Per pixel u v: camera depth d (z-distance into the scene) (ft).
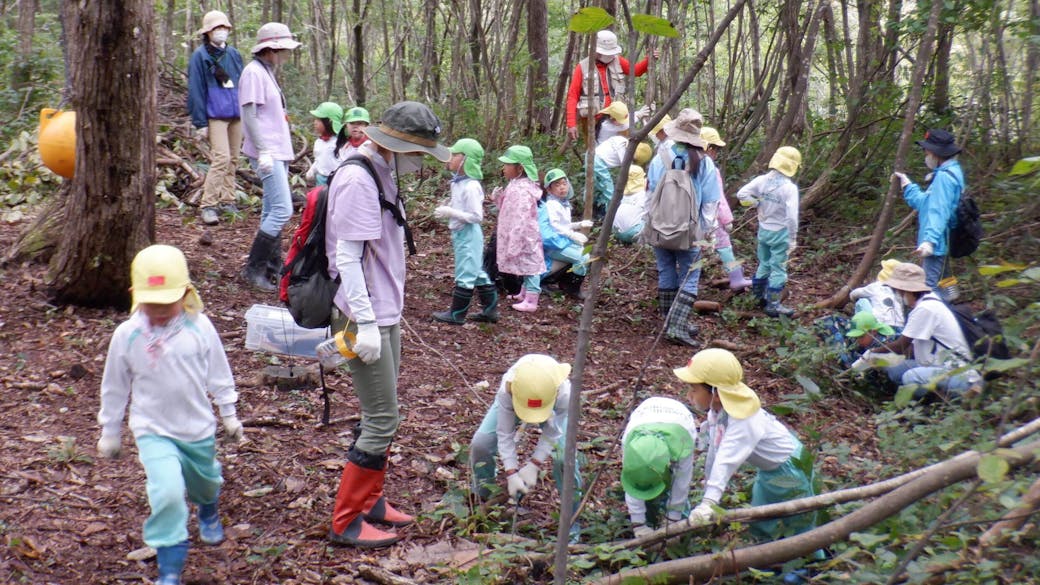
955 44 44.65
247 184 32.86
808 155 37.76
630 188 30.58
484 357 22.61
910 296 20.90
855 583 11.50
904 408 17.74
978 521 11.51
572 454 9.62
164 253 11.87
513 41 41.01
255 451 16.49
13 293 21.47
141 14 19.92
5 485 14.46
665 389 21.59
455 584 12.92
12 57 40.81
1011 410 9.76
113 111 20.10
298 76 55.26
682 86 8.14
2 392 17.46
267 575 13.14
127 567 13.02
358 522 14.06
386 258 13.15
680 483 13.35
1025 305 21.88
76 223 20.68
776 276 26.81
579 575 13.16
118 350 11.75
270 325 19.70
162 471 11.73
